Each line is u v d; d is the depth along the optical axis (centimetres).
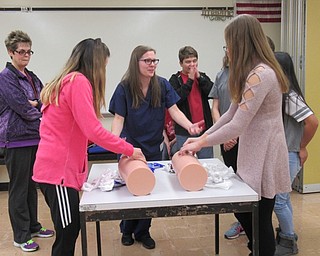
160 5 436
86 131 174
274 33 455
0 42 423
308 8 372
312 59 380
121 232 299
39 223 308
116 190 184
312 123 241
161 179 201
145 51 238
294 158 250
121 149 181
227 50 183
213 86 298
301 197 385
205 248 279
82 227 168
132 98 246
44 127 184
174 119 260
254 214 175
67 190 181
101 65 184
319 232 300
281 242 263
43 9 423
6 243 295
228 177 197
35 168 184
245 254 268
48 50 430
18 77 273
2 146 274
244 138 187
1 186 437
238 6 445
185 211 171
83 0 426
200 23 444
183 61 313
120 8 431
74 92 173
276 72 175
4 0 420
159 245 286
